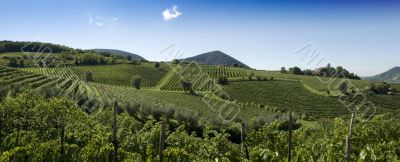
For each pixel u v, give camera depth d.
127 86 139.00
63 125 23.25
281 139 21.77
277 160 18.09
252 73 162.25
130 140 22.84
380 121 22.03
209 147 18.61
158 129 22.61
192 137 23.42
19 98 28.64
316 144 21.41
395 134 21.38
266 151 17.97
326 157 19.42
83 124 28.39
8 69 106.38
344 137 20.34
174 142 22.27
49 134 25.78
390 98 124.69
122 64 173.50
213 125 64.25
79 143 25.03
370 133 21.00
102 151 20.53
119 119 39.00
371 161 17.88
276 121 23.80
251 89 138.62
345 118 99.75
